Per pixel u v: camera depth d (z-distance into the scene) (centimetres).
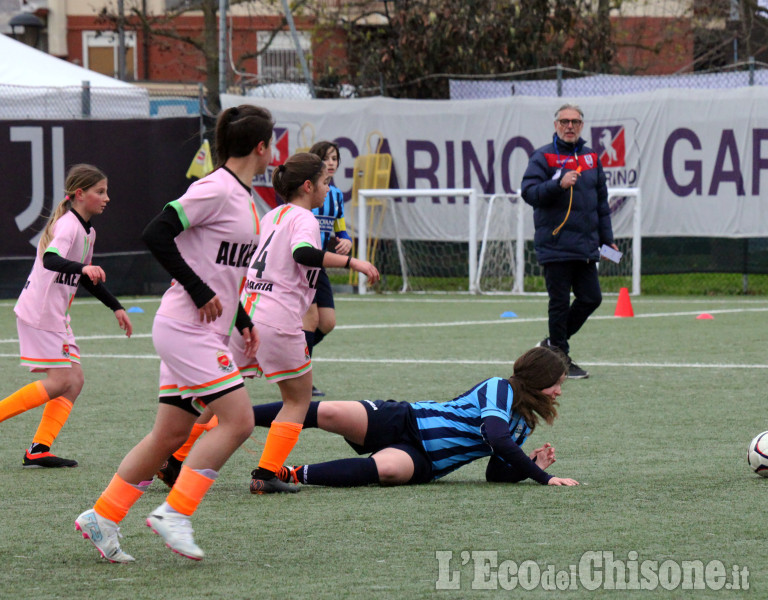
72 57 10994
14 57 6562
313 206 1891
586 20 7875
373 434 1803
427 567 1298
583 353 3656
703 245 5897
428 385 2989
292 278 1792
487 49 7444
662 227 5934
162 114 7119
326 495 1717
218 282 1355
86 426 2422
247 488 1795
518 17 7462
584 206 3091
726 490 1720
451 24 7338
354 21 8919
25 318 1997
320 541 1427
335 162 2848
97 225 5731
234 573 1283
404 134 6150
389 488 1773
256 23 10606
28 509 1652
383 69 7494
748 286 6097
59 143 5675
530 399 1791
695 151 5853
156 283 5909
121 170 5756
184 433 1372
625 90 6353
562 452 2075
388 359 3534
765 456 1794
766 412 2531
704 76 6272
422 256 6247
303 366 1777
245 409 1348
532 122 6016
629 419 2450
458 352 3700
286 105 6112
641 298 5806
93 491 1784
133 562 1338
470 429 1797
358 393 2848
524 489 1748
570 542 1407
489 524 1506
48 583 1248
